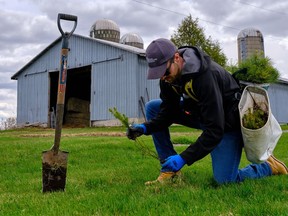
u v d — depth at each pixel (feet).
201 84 10.64
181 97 12.51
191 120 13.01
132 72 75.82
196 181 12.84
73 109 98.89
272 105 96.68
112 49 79.77
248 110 11.38
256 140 11.19
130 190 11.64
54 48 90.84
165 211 8.45
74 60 86.69
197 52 10.98
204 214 8.11
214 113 10.64
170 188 11.53
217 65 11.56
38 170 18.38
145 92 76.79
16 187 13.52
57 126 11.70
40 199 10.68
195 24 101.19
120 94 77.51
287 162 18.70
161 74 10.59
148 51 10.69
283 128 68.90
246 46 126.93
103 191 11.48
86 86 110.73
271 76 12.76
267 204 8.70
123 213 8.71
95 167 18.49
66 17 11.34
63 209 9.20
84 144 27.27
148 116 13.80
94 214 8.71
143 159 21.12
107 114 79.46
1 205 10.18
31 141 32.45
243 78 12.30
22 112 97.04
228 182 12.01
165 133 13.38
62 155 11.98
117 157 21.89
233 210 8.43
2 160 21.59
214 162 12.02
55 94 97.25
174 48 10.73
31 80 95.81
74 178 14.70
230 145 11.89
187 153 10.65
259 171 13.23
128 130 12.58
